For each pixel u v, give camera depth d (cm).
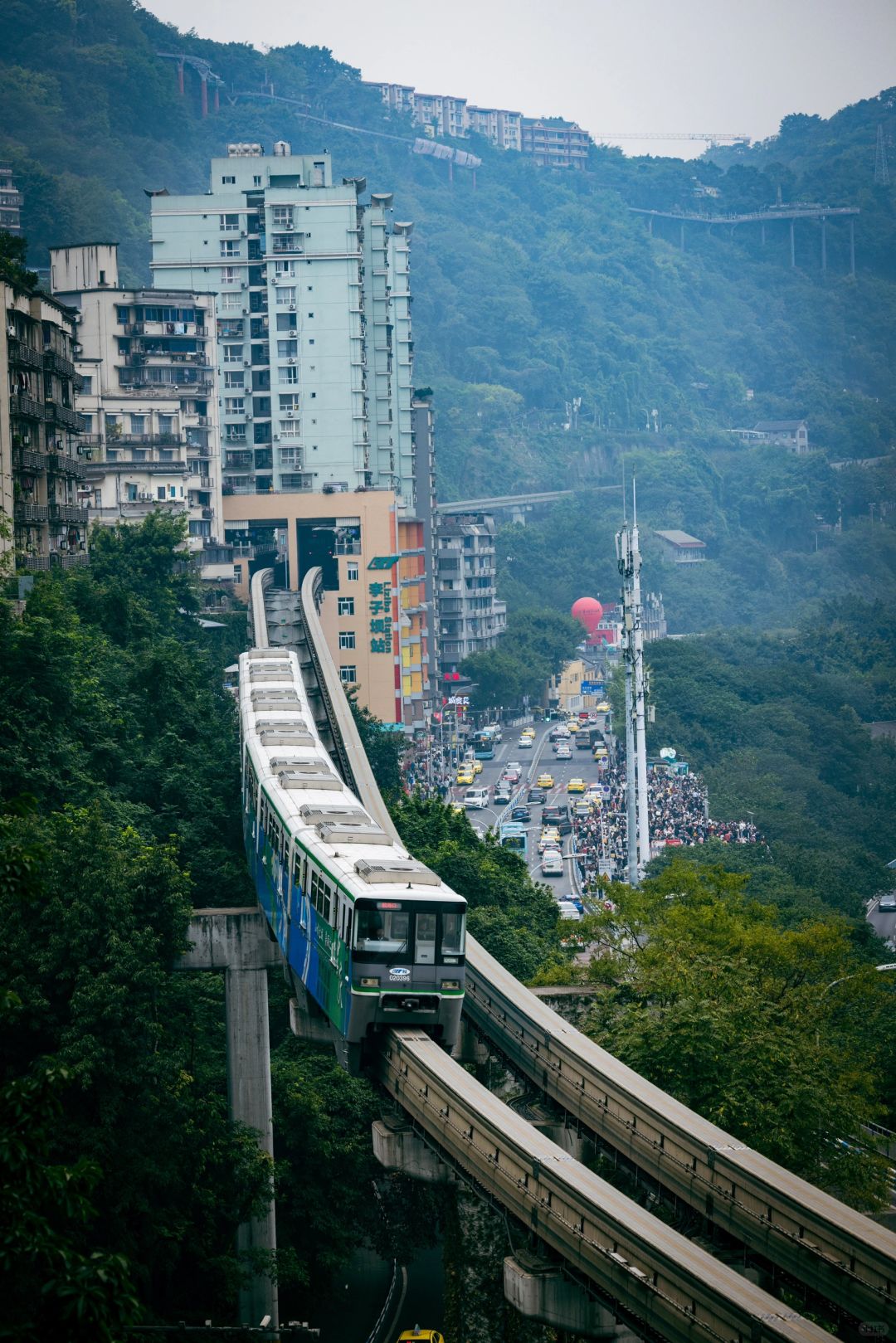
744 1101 7981
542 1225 6344
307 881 8631
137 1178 8544
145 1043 8900
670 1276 5650
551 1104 8031
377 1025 7831
